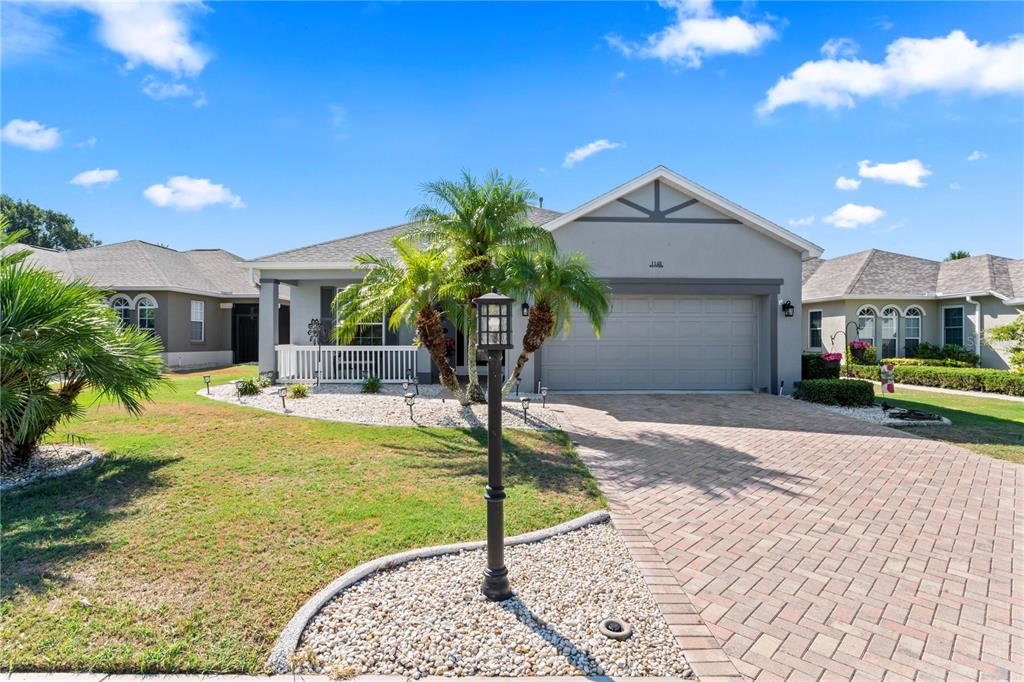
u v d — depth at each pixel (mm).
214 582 3924
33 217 40031
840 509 5758
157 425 9227
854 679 2984
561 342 14352
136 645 3170
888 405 11719
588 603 3766
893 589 4039
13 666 2984
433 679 2938
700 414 11289
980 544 4867
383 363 15188
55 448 7594
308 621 3432
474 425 9562
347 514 5309
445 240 10656
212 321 23422
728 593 3947
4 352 6008
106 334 7207
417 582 3988
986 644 3340
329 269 15641
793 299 14273
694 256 14211
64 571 4051
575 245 14070
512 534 4934
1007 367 17594
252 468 6805
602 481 6680
